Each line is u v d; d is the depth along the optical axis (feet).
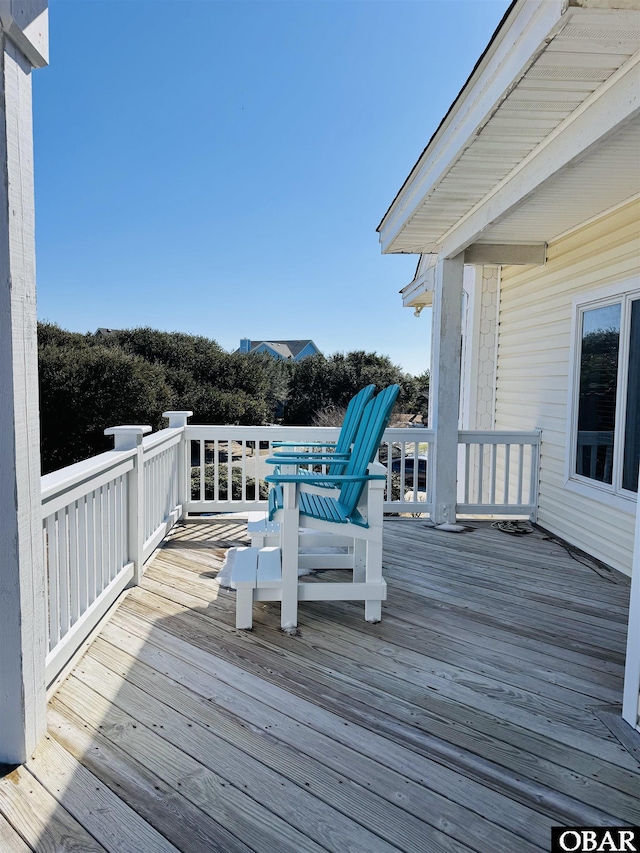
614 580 11.48
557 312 15.53
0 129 4.94
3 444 5.24
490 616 9.41
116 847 4.41
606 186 11.19
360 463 9.31
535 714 6.45
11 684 5.33
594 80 7.37
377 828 4.68
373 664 7.59
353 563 10.52
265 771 5.36
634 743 5.94
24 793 5.00
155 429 46.73
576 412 14.33
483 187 11.67
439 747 5.79
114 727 6.02
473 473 21.35
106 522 9.19
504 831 4.68
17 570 5.30
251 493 24.94
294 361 69.21
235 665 7.48
